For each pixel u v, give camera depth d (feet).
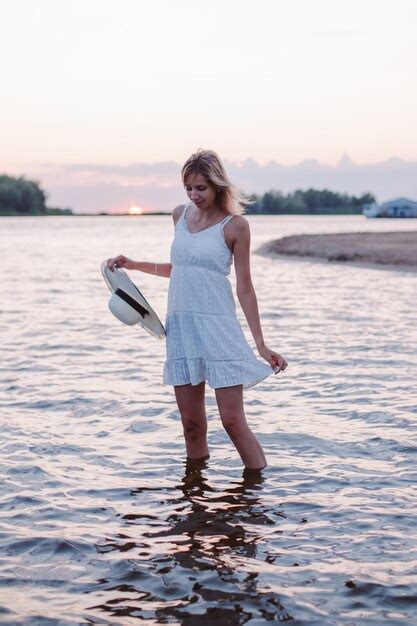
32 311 50.21
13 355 33.42
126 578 12.55
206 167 16.85
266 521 14.88
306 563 13.03
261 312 48.34
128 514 15.29
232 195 17.26
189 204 18.19
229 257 17.33
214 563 13.07
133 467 18.21
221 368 17.20
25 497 16.19
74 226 479.41
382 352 33.14
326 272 83.87
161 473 17.78
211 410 23.52
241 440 17.84
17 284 72.84
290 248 128.16
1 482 17.12
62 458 18.89
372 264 92.17
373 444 19.83
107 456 19.04
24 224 558.97
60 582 12.42
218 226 17.15
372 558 13.20
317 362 31.04
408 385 26.55
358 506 15.57
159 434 21.02
